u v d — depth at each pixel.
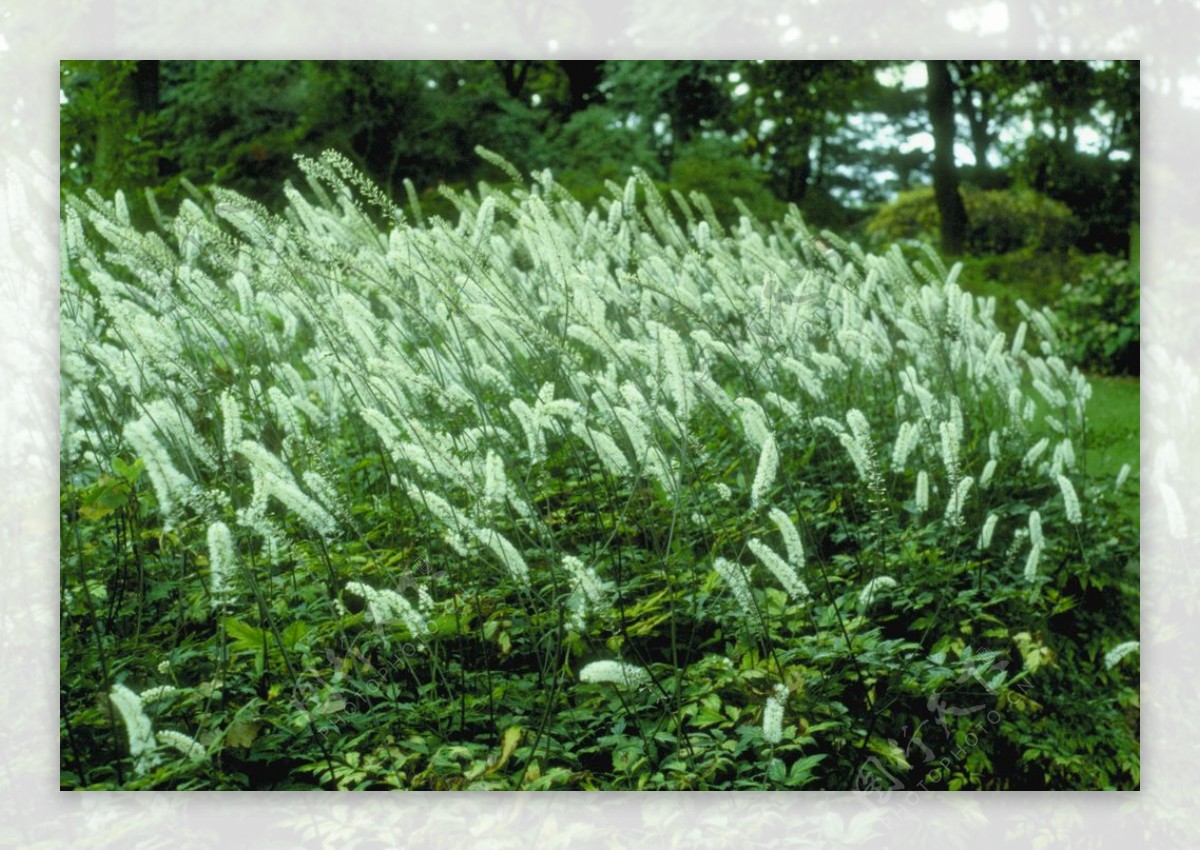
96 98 5.78
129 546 3.45
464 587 3.26
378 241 4.00
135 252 3.37
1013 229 7.71
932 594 3.60
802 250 5.20
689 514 3.62
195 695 2.79
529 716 3.01
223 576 2.71
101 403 3.57
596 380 3.22
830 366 4.00
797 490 4.08
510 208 3.55
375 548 3.52
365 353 3.20
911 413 4.30
